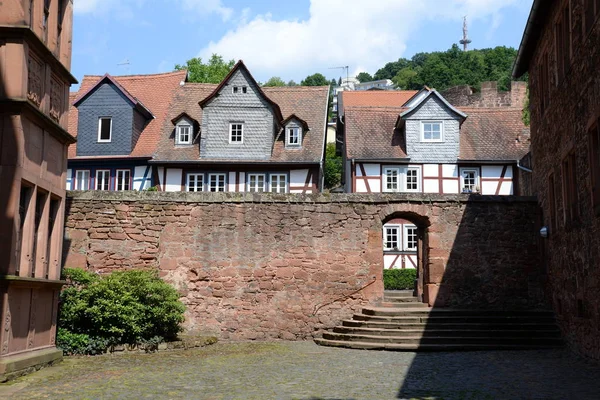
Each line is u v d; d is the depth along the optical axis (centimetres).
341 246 1725
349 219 1736
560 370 1149
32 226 1146
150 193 1723
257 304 1703
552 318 1609
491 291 1727
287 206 1738
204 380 1041
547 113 1605
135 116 3198
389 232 3186
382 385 995
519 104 5234
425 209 1750
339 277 1716
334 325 1698
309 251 1722
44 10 1225
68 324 1413
